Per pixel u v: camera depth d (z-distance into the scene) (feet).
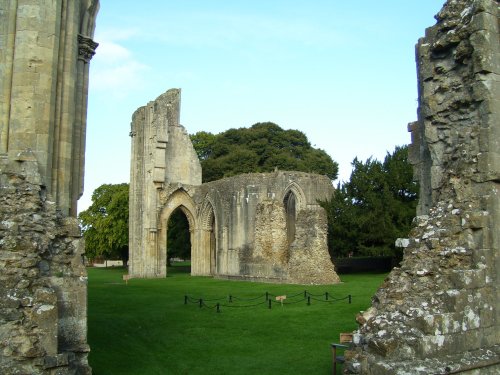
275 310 64.44
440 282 27.30
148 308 66.80
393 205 113.70
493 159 29.27
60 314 31.71
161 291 89.76
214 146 206.08
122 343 46.37
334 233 118.52
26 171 32.14
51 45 35.27
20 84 34.32
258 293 84.23
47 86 34.86
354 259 139.74
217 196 138.41
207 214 147.02
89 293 85.40
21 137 33.94
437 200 32.42
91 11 46.85
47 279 29.14
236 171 191.83
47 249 31.04
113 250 200.44
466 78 31.14
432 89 33.12
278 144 205.46
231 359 41.83
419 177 37.09
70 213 43.16
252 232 123.65
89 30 46.83
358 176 119.65
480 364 25.72
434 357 24.79
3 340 26.50
